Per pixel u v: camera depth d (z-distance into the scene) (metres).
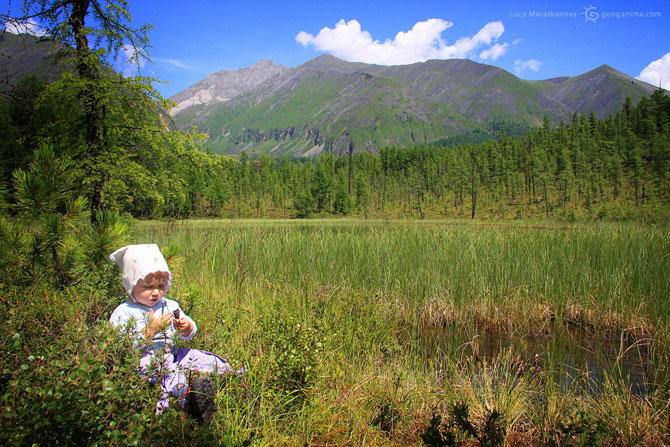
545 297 6.45
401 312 6.11
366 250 7.79
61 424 1.54
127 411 1.78
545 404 3.08
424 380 3.58
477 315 6.26
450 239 8.55
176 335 2.40
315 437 2.57
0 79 6.13
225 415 2.35
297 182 90.62
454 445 2.48
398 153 118.31
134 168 6.76
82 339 1.89
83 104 6.73
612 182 63.38
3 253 2.79
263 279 6.09
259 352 3.03
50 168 2.98
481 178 81.56
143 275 2.43
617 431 2.79
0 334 1.91
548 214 50.22
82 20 6.81
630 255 7.20
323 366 3.28
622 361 4.39
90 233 3.24
